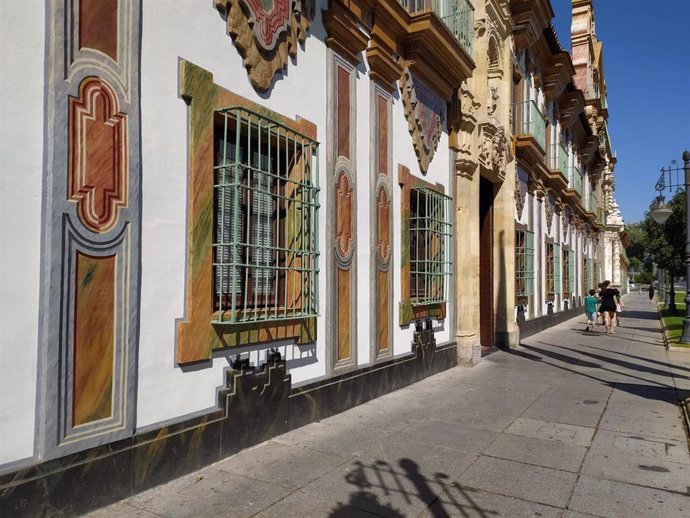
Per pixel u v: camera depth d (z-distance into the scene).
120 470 3.74
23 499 3.14
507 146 13.02
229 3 4.74
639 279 106.44
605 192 40.19
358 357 6.82
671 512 3.98
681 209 24.53
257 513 3.72
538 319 17.34
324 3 6.14
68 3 3.42
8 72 3.12
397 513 3.84
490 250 13.55
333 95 6.23
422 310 8.70
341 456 4.92
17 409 3.15
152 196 4.04
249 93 5.01
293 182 5.21
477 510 3.94
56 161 3.33
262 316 5.08
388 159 7.54
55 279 3.32
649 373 10.01
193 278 4.34
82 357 3.49
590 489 4.38
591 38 30.95
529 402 7.44
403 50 8.01
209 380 4.55
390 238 7.59
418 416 6.46
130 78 3.82
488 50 12.42
